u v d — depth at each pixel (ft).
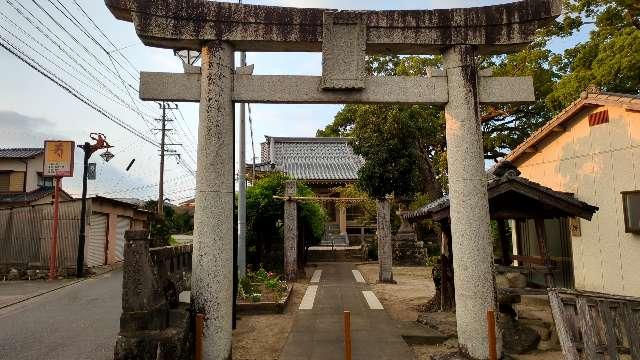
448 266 32.12
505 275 28.66
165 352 18.01
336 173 102.83
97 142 58.80
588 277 33.94
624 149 31.12
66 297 42.22
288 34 22.82
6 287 48.01
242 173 45.47
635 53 38.19
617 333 18.19
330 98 23.18
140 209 85.25
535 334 25.81
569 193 36.06
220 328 21.20
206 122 21.98
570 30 51.67
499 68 64.54
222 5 22.62
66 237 58.29
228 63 22.70
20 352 24.30
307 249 74.13
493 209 26.66
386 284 51.90
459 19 23.66
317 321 32.30
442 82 23.82
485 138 73.05
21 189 85.25
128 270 18.98
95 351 24.47
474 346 21.63
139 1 21.76
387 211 54.60
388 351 24.56
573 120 35.94
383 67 75.00
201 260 21.40
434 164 79.82
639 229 29.48
